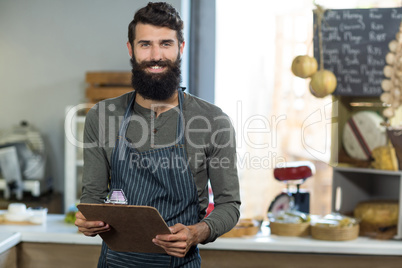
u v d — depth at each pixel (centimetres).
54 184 420
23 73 418
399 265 255
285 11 388
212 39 390
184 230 160
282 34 390
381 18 275
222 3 393
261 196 403
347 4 332
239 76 395
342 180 299
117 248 178
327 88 277
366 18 277
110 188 191
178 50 178
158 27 173
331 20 282
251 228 267
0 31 418
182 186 181
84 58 411
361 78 278
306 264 256
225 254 257
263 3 391
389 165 271
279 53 392
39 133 414
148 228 159
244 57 395
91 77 375
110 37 406
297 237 267
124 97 192
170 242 158
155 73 175
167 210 181
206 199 190
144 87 175
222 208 180
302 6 385
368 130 283
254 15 393
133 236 167
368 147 284
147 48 174
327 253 256
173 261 183
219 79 396
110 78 373
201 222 171
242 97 395
